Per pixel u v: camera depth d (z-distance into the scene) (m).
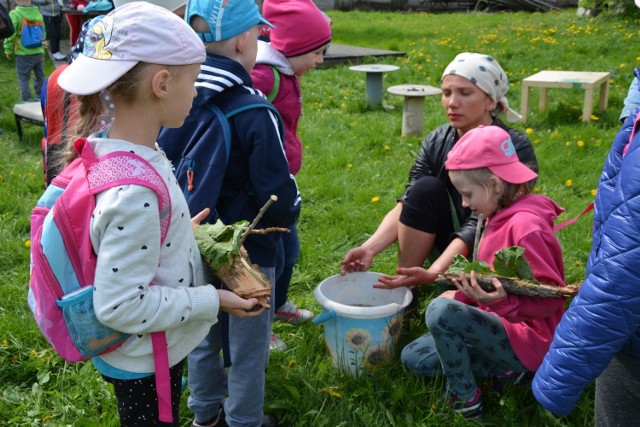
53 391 3.06
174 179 1.88
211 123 2.34
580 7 15.43
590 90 7.20
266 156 2.34
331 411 2.80
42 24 9.32
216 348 2.62
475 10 22.48
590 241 4.34
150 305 1.75
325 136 7.04
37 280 1.79
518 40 12.38
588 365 1.81
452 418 2.74
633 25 13.24
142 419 2.00
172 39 1.77
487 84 3.15
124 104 1.79
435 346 2.89
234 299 1.95
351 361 3.02
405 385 2.92
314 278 4.12
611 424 1.98
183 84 1.83
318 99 8.86
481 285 2.51
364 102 8.60
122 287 1.70
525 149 3.14
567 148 6.38
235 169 2.41
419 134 7.11
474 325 2.64
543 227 2.57
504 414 2.75
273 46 3.30
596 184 5.48
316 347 3.33
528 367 2.69
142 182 1.71
